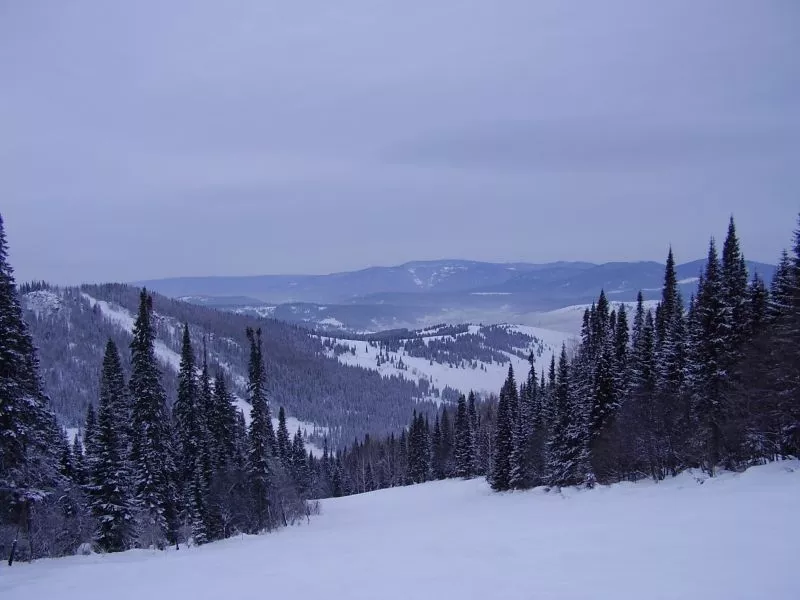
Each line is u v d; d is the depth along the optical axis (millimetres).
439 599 13078
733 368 38562
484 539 23609
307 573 18922
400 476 136250
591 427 53094
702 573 12438
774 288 41406
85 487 41500
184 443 53594
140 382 47094
